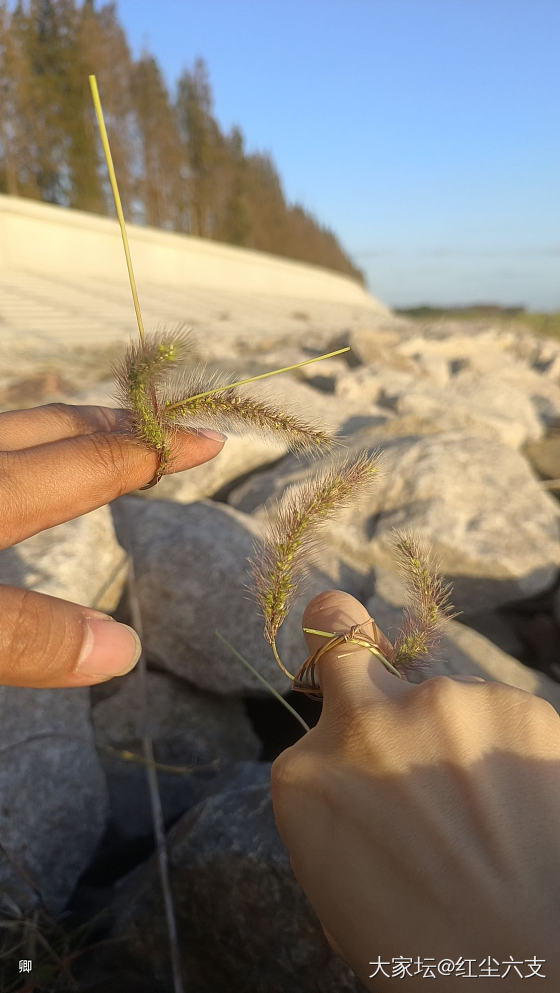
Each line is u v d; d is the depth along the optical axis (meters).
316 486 0.16
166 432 0.15
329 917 0.12
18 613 0.12
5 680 0.12
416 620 0.17
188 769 0.28
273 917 0.20
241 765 0.27
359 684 0.14
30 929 0.20
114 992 0.21
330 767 0.13
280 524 0.16
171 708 0.30
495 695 0.13
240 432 0.16
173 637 0.32
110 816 0.27
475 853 0.11
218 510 0.39
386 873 0.11
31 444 0.16
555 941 0.10
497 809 0.11
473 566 0.40
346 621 0.15
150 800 0.28
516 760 0.12
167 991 0.21
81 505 0.15
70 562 0.32
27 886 0.23
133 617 0.32
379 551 0.41
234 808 0.23
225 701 0.32
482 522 0.42
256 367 0.99
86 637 0.12
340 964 0.20
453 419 0.64
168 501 0.41
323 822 0.12
